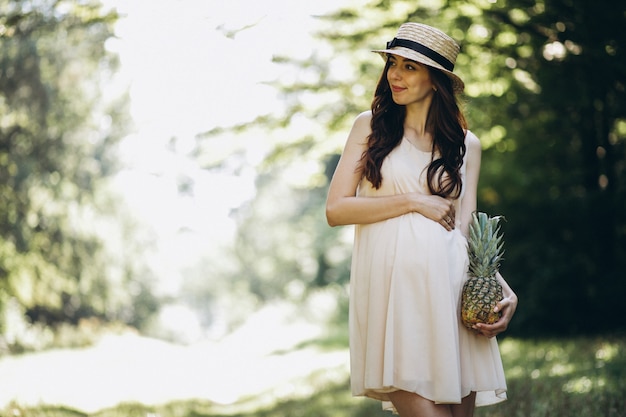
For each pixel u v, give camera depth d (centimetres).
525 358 1173
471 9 1170
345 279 4097
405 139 446
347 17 1356
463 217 458
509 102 1370
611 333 1423
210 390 1419
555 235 1593
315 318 4238
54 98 2317
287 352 2447
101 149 2827
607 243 1522
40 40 2181
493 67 1298
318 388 1318
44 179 2366
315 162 1888
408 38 436
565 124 1450
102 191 2750
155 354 2345
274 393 1330
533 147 1502
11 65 2189
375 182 440
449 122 444
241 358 2312
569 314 1533
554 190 1577
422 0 1224
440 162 440
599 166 1501
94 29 2128
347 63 1548
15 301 2434
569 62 1137
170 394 1266
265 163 1761
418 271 428
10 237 2327
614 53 1044
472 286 432
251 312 6475
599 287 1491
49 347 2608
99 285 2698
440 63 436
